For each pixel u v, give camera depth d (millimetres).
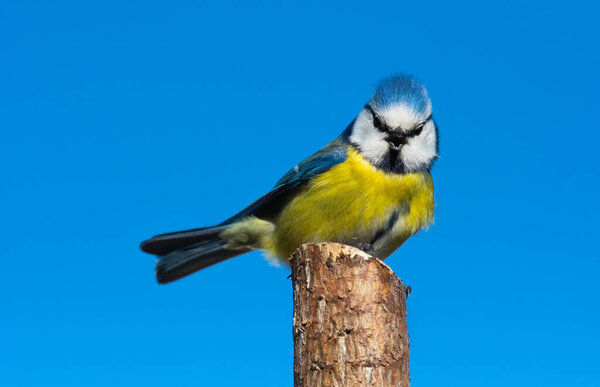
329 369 7289
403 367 7484
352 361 7246
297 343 7723
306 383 7426
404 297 7879
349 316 7391
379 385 7195
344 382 7199
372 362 7238
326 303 7512
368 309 7414
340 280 7535
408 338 7820
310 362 7449
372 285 7512
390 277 7656
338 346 7332
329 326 7426
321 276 7629
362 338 7312
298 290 7867
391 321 7477
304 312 7691
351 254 7656
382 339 7355
